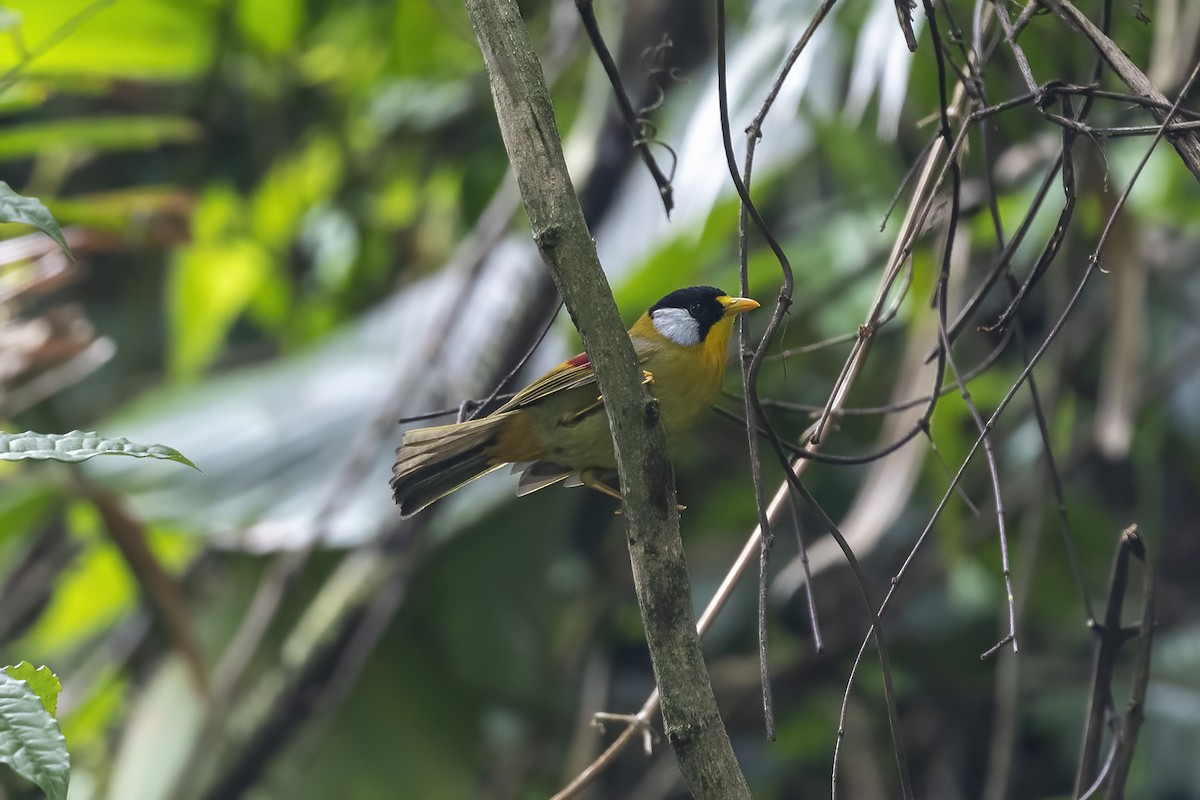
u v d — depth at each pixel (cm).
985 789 1219
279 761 1070
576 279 415
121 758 1066
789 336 1127
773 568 1240
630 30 1055
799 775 1238
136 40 1090
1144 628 516
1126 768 516
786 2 866
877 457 506
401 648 1103
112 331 1341
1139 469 1188
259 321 1440
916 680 1234
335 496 950
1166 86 718
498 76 420
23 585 1305
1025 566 855
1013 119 922
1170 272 1109
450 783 1079
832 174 1224
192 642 931
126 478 996
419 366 988
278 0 1177
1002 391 1117
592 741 1195
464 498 1036
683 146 947
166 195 976
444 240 1384
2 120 1266
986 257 1076
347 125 1329
